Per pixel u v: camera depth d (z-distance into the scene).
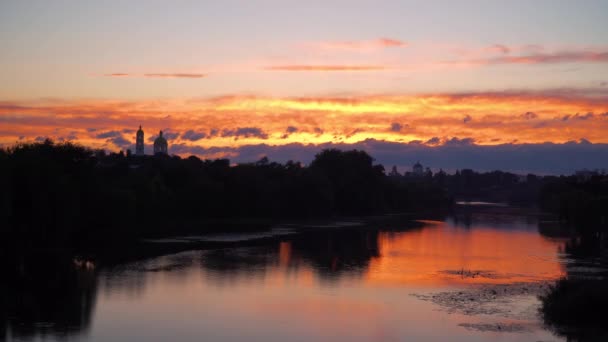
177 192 180.25
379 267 97.19
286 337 56.28
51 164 96.44
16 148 108.25
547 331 57.25
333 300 71.25
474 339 55.06
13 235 88.12
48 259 90.38
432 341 54.75
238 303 69.38
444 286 80.00
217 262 101.38
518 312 64.88
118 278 84.12
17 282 78.25
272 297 72.81
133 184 155.12
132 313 64.12
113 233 115.56
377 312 65.44
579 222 128.50
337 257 109.88
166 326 59.41
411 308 67.12
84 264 95.88
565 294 64.19
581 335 55.75
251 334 57.16
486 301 70.56
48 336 55.50
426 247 127.75
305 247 127.06
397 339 55.59
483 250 121.62
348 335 56.91
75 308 65.94
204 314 64.12
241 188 198.50
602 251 118.38
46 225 92.69
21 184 88.44
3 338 54.53
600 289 61.66
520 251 119.56
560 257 109.44
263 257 109.06
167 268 93.81
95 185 112.62
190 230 161.88
